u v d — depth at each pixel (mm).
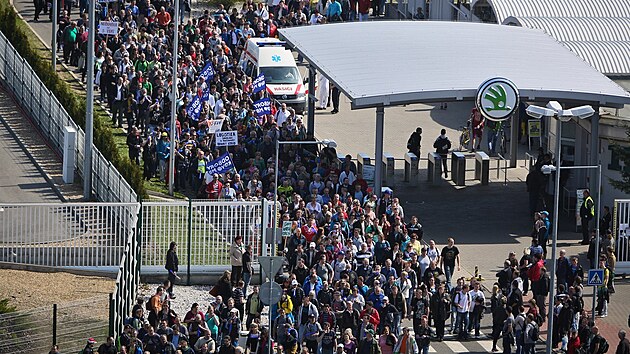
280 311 144500
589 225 184500
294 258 162625
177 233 166750
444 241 185125
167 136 196000
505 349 150375
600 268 162250
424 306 151250
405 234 167250
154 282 166125
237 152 196500
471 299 155250
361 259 160250
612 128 192000
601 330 160250
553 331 154750
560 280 165125
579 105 193625
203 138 198250
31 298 151125
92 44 178500
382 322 150500
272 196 182250
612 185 186375
